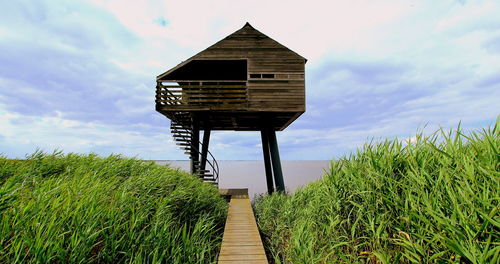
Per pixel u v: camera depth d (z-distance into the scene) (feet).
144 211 13.03
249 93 34.17
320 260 10.83
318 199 14.33
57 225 8.81
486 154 7.56
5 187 10.84
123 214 11.30
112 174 18.98
